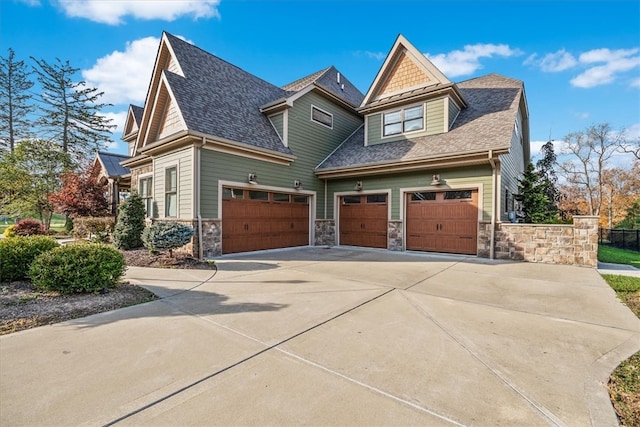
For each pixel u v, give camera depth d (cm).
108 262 530
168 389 246
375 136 1359
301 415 216
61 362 289
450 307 476
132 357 300
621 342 348
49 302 462
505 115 1100
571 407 229
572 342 347
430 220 1114
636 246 1430
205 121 977
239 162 1052
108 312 436
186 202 958
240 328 379
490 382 262
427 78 1231
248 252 1089
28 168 2173
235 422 208
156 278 654
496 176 965
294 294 543
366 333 367
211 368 280
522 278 691
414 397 240
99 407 223
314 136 1364
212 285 603
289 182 1238
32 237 639
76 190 1594
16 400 230
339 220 1372
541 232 905
